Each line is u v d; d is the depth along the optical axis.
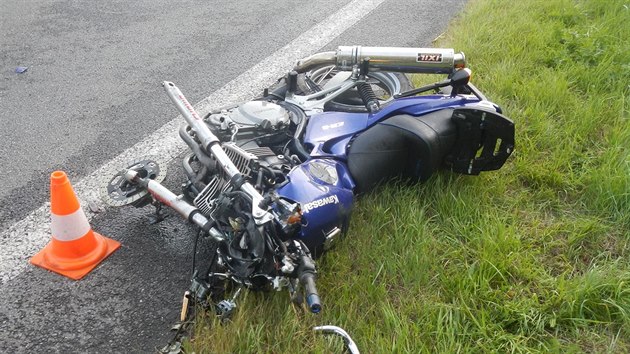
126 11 6.88
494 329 2.74
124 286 3.07
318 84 4.18
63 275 3.12
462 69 3.73
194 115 3.23
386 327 2.72
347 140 3.37
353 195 3.12
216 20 6.68
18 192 3.77
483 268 3.04
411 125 3.29
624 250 3.28
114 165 4.06
